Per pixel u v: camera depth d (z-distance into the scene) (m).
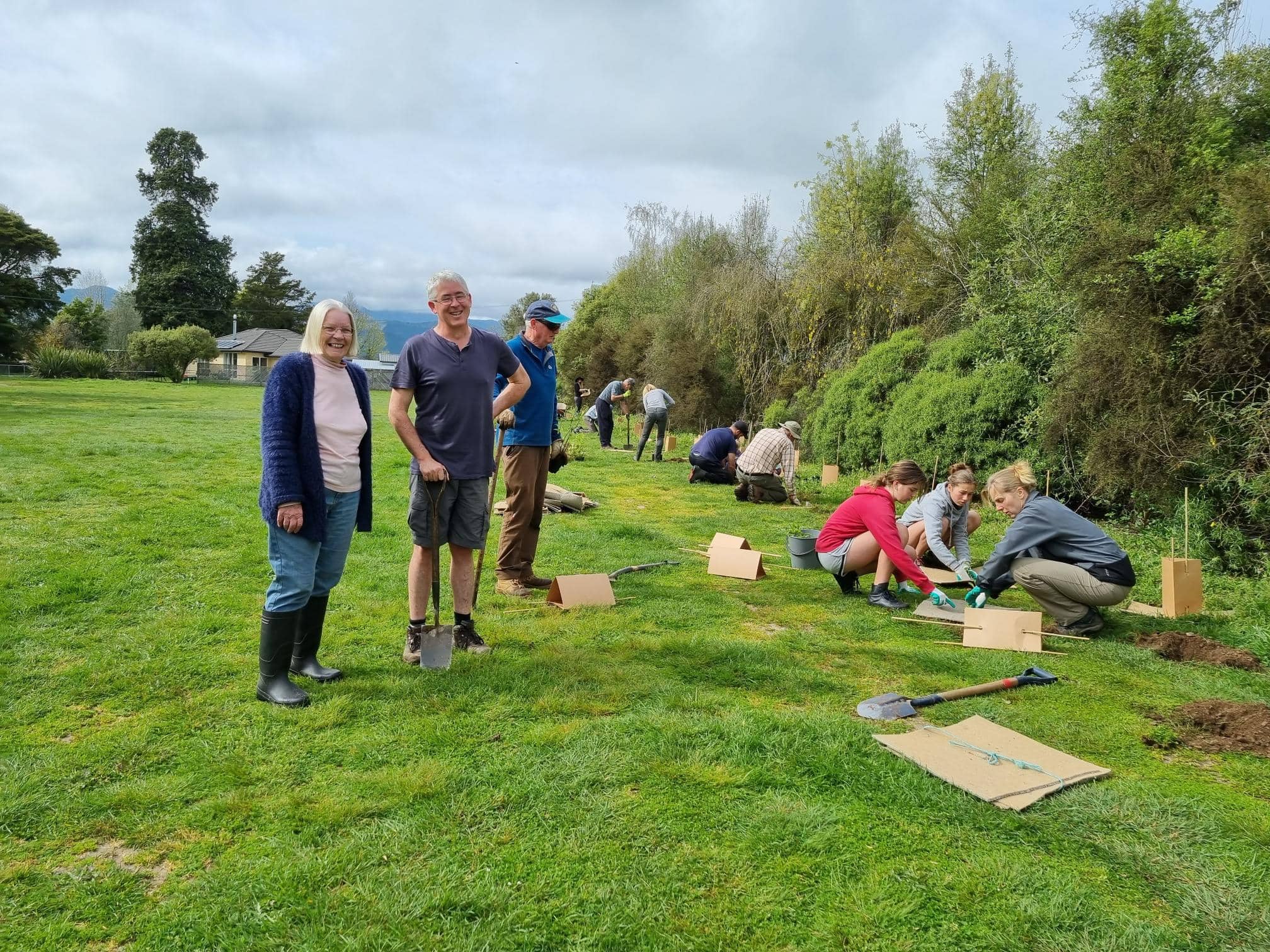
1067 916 2.33
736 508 9.99
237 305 81.56
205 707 3.58
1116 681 4.31
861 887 2.44
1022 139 17.75
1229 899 2.43
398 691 3.82
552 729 3.42
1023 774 3.13
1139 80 9.82
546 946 2.17
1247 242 6.81
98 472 10.20
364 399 3.88
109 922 2.24
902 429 11.58
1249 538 7.14
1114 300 7.98
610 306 34.75
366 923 2.23
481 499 4.30
